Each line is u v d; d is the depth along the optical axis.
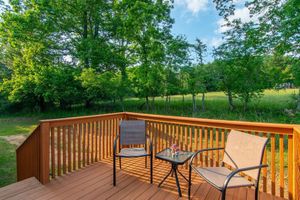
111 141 4.14
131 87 10.38
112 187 2.81
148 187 2.82
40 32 10.99
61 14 11.23
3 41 11.91
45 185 2.85
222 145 3.13
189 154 2.95
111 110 13.00
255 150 2.22
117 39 11.95
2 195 2.51
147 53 10.21
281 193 2.57
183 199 2.51
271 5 6.61
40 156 2.93
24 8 11.61
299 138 2.09
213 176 2.24
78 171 3.37
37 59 11.68
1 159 5.32
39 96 13.27
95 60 10.68
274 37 6.70
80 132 3.51
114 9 11.05
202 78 9.66
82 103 14.06
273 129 2.60
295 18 5.43
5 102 14.68
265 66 8.08
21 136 8.12
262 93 8.70
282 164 2.57
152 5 9.56
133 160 3.90
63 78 11.14
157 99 12.86
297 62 6.04
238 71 8.72
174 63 9.84
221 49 9.09
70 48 11.88
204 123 3.29
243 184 2.05
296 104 7.88
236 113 9.07
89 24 12.02
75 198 2.51
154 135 3.96
